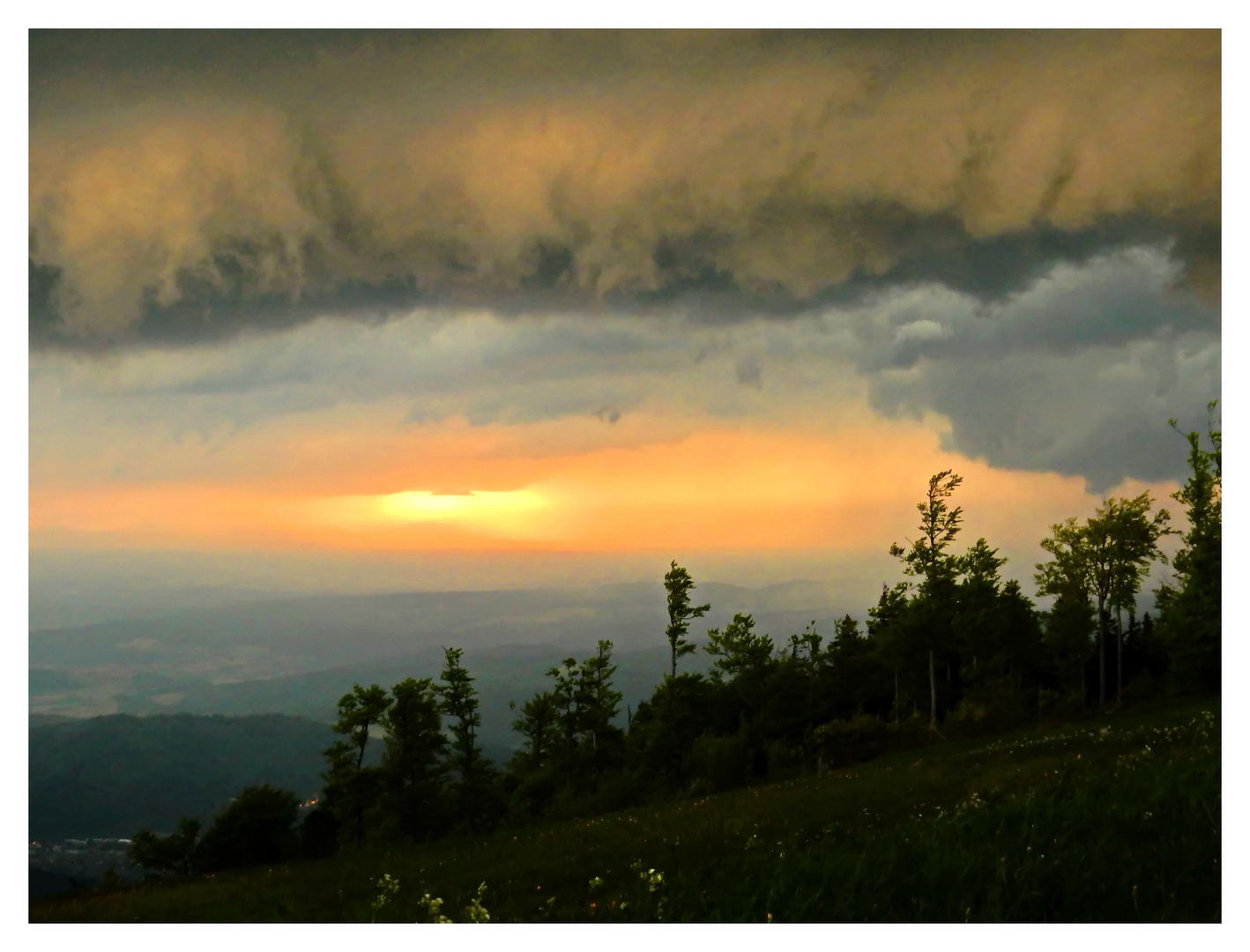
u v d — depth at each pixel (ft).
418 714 162.40
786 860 36.81
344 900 64.03
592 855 66.39
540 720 210.38
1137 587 174.40
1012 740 121.29
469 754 183.83
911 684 201.05
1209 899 27.55
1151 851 30.86
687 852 59.00
